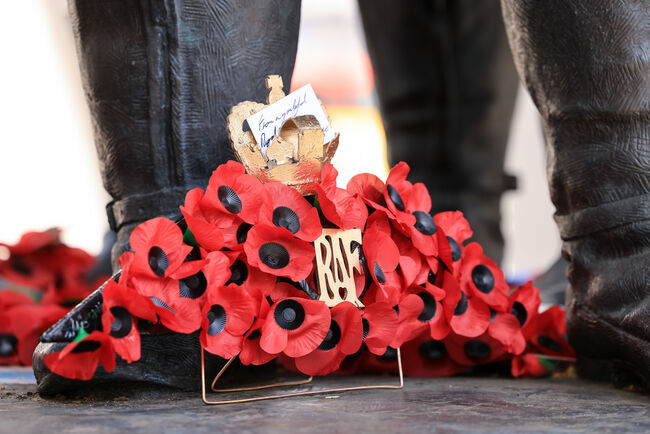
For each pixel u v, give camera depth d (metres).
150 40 1.36
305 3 4.87
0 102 3.87
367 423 1.17
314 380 1.42
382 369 1.46
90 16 1.38
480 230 2.35
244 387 1.36
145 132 1.38
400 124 2.42
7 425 1.16
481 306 1.41
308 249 1.30
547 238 3.89
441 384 1.39
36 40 3.87
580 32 1.36
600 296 1.38
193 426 1.16
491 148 2.36
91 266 1.81
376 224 1.36
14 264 1.76
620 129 1.37
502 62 2.29
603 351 1.39
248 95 1.40
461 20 2.28
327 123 1.37
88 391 1.30
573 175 1.40
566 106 1.39
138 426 1.16
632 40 1.35
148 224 1.25
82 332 1.23
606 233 1.38
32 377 1.47
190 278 1.27
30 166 3.92
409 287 1.38
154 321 1.24
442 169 2.39
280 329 1.27
